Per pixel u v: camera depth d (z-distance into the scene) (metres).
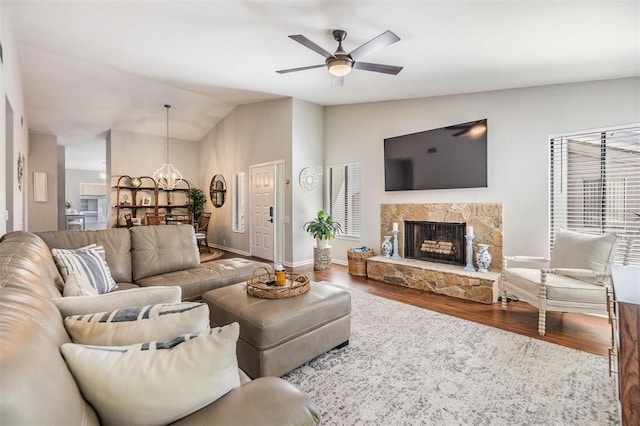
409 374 2.11
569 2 1.93
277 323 1.97
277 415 0.96
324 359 2.30
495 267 3.84
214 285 2.97
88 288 1.58
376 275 4.62
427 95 4.42
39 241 2.15
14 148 3.47
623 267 2.05
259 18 2.65
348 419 1.68
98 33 3.23
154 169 7.97
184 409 0.88
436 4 2.14
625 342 1.42
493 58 2.88
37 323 0.83
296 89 4.79
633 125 3.00
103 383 0.82
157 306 1.13
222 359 0.95
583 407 1.77
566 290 2.64
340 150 5.76
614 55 2.58
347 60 2.68
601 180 3.18
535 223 3.60
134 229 3.10
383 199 5.11
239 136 6.88
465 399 1.85
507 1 2.01
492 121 3.89
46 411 0.60
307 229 5.41
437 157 4.31
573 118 3.33
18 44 3.78
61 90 5.45
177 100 6.24
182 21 2.81
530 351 2.41
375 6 2.28
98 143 8.45
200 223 7.69
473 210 4.02
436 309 3.34
